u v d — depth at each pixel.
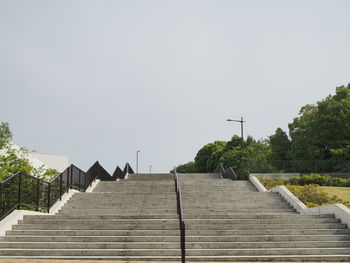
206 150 72.19
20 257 10.56
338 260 10.55
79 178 20.20
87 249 10.98
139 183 22.98
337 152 34.75
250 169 31.77
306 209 15.32
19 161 19.64
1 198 12.19
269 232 12.17
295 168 32.25
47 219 13.05
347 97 40.03
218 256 10.60
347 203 16.53
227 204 17.45
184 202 17.88
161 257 10.41
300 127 42.50
